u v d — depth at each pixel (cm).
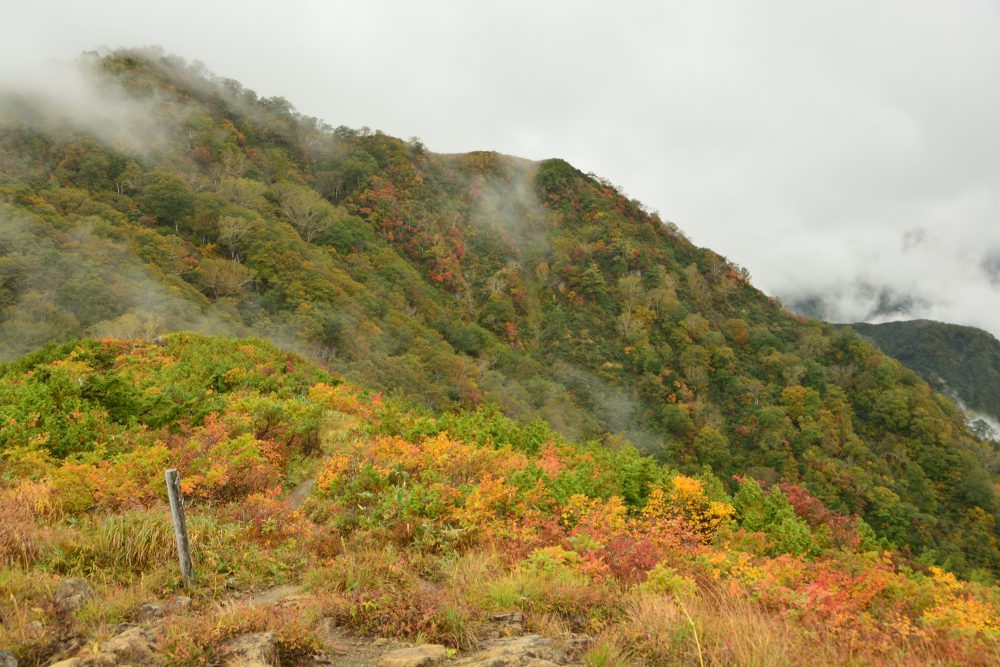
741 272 14362
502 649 399
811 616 541
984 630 535
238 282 7300
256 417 1413
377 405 2147
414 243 12294
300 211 10381
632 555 687
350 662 400
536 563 621
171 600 498
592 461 1658
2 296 5053
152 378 1822
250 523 754
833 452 8225
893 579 757
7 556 520
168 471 532
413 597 502
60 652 372
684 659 405
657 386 9438
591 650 396
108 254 6419
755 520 1313
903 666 452
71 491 758
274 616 443
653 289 11906
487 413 2134
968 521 7438
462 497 853
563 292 12038
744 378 9844
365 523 791
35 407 1153
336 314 7038
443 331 9419
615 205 16175
